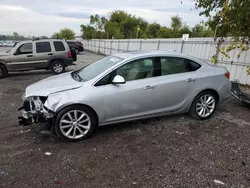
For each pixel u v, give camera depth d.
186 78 4.41
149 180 2.75
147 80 4.11
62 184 2.66
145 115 4.23
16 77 10.11
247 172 2.95
